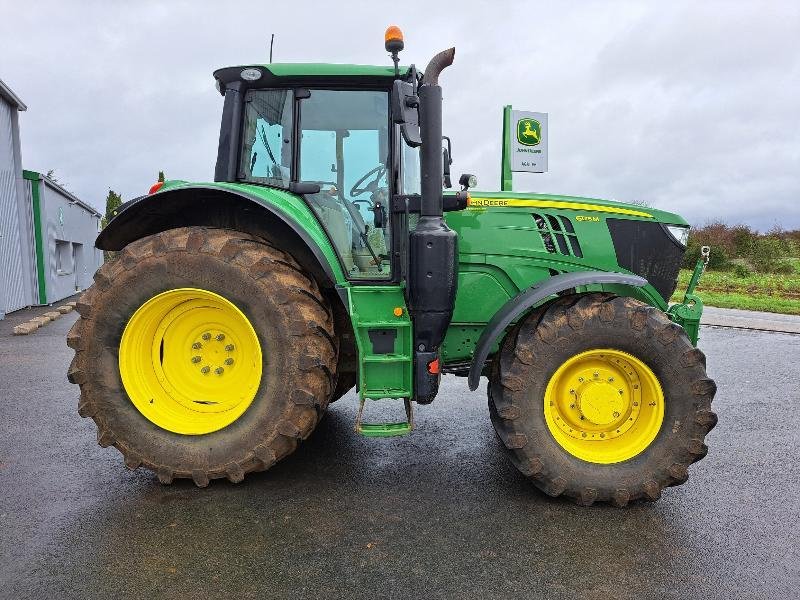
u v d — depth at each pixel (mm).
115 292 3127
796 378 6277
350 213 3562
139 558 2498
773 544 2703
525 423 3066
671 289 3855
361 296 3252
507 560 2531
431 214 3129
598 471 3047
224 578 2359
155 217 3570
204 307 3246
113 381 3158
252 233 3488
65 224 16188
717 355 7602
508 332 3508
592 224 3707
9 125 12430
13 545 2596
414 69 3137
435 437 4184
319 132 3541
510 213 3646
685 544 2695
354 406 4996
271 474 3443
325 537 2701
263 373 3092
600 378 3182
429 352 3191
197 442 3137
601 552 2611
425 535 2738
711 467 3688
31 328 9383
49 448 3832
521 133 7910
